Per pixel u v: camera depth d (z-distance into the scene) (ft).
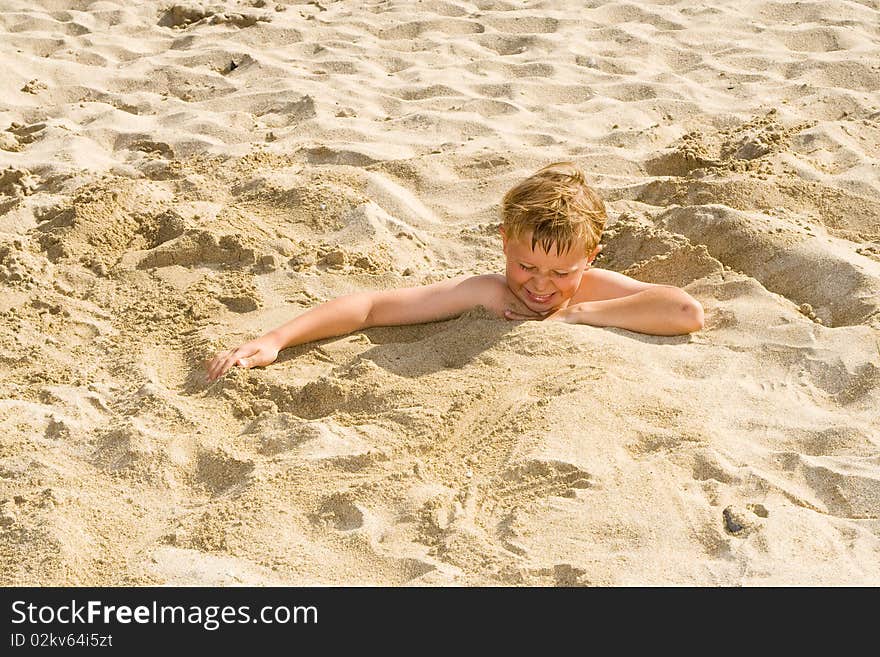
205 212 15.93
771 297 12.82
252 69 23.43
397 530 8.94
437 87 22.08
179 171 17.88
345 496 9.27
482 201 16.92
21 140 19.72
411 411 10.53
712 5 26.96
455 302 12.54
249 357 11.67
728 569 8.37
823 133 18.58
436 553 8.65
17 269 13.91
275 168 18.10
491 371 11.25
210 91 22.50
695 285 13.37
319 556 8.69
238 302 13.33
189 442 10.14
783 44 24.61
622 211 15.98
